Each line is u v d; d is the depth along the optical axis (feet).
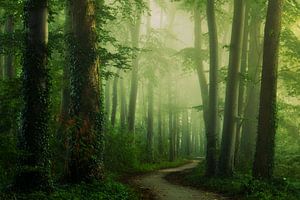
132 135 109.19
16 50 59.16
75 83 49.88
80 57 49.85
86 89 49.80
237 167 81.41
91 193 43.19
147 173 96.27
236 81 71.67
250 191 52.80
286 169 77.00
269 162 60.39
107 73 65.46
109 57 63.87
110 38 68.39
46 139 40.24
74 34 50.19
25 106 39.50
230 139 71.41
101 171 50.70
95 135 50.08
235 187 58.34
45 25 40.37
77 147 49.01
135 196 49.08
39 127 39.60
